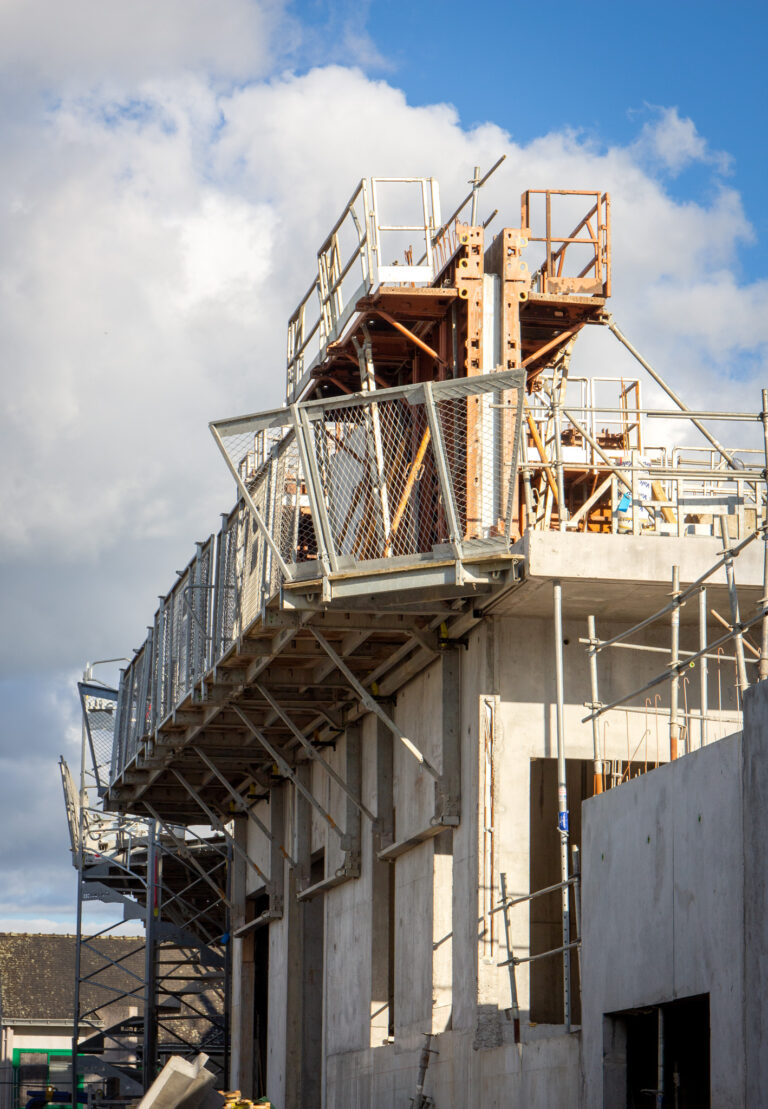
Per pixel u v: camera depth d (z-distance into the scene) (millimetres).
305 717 25375
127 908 38844
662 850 13727
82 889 39531
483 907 18344
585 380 23156
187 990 38062
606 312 20641
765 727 11758
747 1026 11695
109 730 35188
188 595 25109
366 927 23297
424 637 19766
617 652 19016
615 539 17219
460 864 19219
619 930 14539
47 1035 59000
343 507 18156
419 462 19312
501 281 19891
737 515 18172
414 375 21312
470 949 18562
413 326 20703
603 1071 14602
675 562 17250
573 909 22766
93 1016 59344
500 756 18641
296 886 27719
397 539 19000
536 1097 16188
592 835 15352
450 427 19344
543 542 17125
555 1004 22578
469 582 17344
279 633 20797
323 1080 24938
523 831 18547
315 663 22734
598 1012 14859
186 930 37844
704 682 15555
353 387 22562
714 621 18984
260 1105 18984
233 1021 33094
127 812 33906
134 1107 19328
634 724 18859
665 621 18938
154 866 38344
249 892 32438
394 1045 21406
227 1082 35969
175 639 26250
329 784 25984
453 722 19672
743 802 12008
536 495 21188
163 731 27266
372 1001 22797
